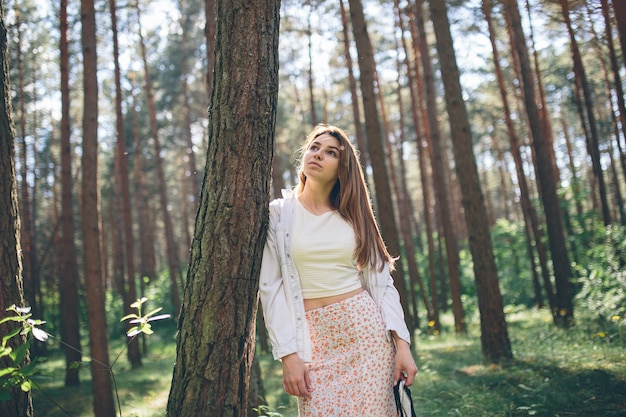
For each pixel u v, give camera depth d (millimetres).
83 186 7953
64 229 11516
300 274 2150
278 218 2215
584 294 9836
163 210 18391
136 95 21047
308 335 2088
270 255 2158
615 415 4207
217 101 2109
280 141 22375
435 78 18172
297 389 1996
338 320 2119
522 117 18219
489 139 26938
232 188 2059
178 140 25547
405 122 24250
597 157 11664
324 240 2166
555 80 16484
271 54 2152
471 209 7434
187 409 2029
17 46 13656
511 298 18422
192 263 2098
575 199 14250
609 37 8250
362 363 2105
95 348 7582
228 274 2035
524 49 10492
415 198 36500
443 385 5969
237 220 2051
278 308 2074
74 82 16672
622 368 5449
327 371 2076
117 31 13703
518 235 19812
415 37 15750
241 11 2109
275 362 11125
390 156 17578
